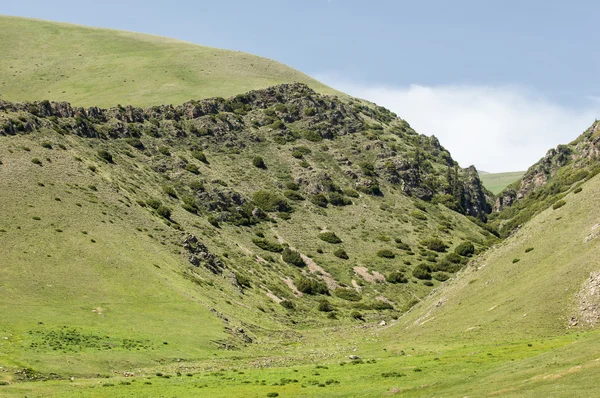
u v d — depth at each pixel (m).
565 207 93.50
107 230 100.88
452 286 99.56
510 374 40.97
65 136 146.38
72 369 55.00
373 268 152.62
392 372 50.94
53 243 88.50
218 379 54.41
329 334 100.56
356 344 85.62
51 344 61.00
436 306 92.69
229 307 99.94
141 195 136.25
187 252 112.69
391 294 140.38
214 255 120.88
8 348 56.81
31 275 78.69
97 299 79.25
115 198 119.38
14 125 129.38
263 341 87.94
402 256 162.12
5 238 84.31
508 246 97.00
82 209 104.50
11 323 64.88
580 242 77.25
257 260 137.75
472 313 78.38
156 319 79.00
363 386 46.97
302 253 152.88
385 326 104.25
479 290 87.50
